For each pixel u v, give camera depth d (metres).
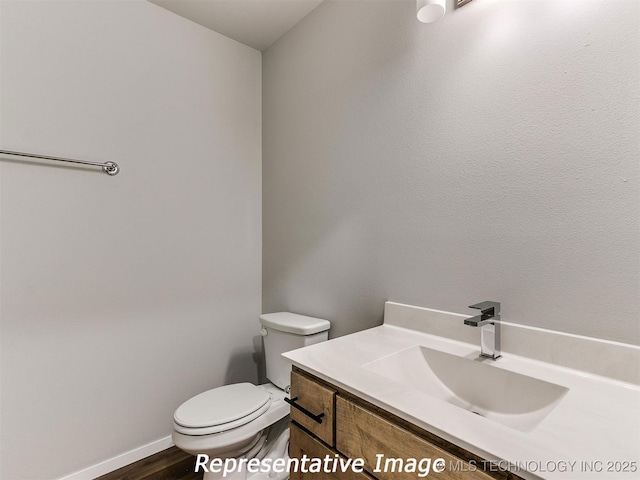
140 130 1.59
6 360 1.27
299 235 1.75
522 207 0.91
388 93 1.27
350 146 1.44
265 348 1.65
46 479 1.34
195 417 1.22
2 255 1.26
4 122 1.26
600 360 0.76
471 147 1.01
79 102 1.42
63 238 1.39
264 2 1.61
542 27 0.86
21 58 1.29
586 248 0.80
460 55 1.04
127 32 1.55
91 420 1.45
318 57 1.62
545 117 0.86
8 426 1.27
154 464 1.54
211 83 1.85
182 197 1.74
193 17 1.73
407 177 1.20
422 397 0.68
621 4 0.74
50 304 1.36
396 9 1.24
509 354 0.91
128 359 1.56
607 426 0.57
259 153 2.07
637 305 0.73
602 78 0.77
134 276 1.58
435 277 1.12
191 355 1.77
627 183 0.74
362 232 1.38
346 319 1.47
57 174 1.37
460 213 1.05
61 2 1.37
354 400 0.74
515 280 0.92
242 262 1.99
